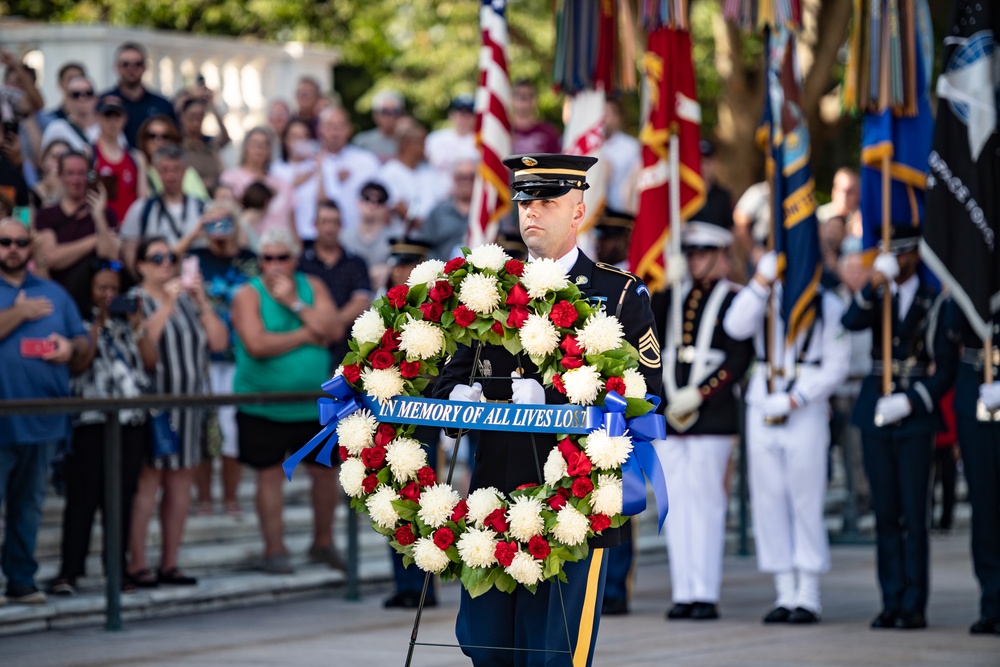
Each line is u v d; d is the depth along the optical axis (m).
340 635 18.20
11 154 21.75
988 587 18.28
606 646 17.42
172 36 31.38
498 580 10.51
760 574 24.39
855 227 30.42
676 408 19.55
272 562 21.33
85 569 19.20
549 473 10.38
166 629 18.52
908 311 18.78
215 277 22.77
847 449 28.47
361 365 11.09
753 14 20.00
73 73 24.84
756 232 30.98
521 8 43.56
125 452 19.20
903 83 19.50
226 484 21.50
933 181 18.52
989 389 17.91
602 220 20.91
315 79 33.81
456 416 10.64
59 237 20.77
